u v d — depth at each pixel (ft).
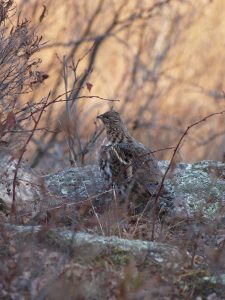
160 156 59.11
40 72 39.32
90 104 74.90
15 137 39.68
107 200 40.98
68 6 70.79
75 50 67.67
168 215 39.17
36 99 58.44
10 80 39.55
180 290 31.01
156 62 75.41
